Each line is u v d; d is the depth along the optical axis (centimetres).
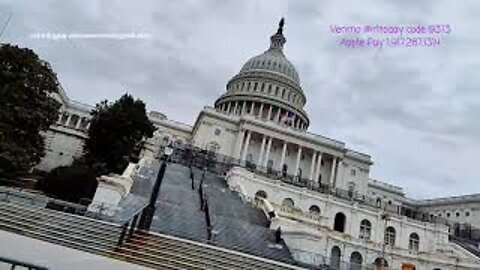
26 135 3559
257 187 5597
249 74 10750
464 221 9338
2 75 3497
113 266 1491
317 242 2930
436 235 5778
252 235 2802
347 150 8744
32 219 1917
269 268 1964
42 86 3744
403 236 5747
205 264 1858
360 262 4466
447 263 4719
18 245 1480
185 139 9244
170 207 2941
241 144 8006
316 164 8300
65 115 8481
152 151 5822
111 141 4781
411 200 10569
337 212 5788
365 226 5778
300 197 5741
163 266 1761
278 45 11994
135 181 3616
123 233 1886
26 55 3662
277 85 10544
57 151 5644
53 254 1461
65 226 1908
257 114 10062
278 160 8231
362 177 8638
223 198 4175
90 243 1805
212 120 8331
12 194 2375
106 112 5003
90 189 3644
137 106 5212
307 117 10738
